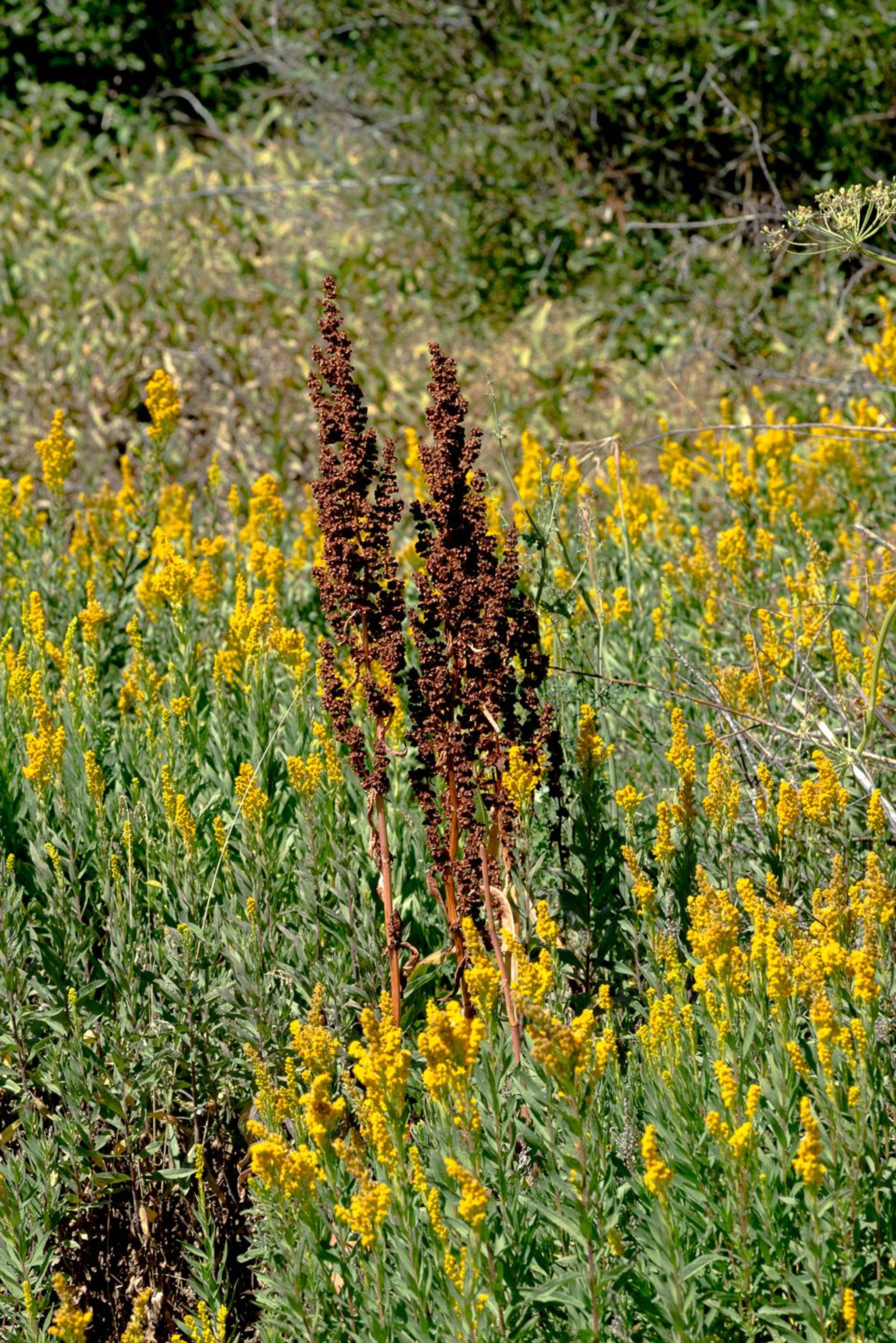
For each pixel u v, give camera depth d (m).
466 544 4.31
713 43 16.86
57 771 5.04
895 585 6.21
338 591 4.37
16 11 21.53
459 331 16.94
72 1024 4.64
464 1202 3.12
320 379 4.46
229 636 6.36
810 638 6.06
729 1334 3.45
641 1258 3.51
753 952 3.64
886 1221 3.46
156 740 5.76
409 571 8.02
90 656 6.60
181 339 15.63
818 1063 3.62
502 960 4.23
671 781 5.81
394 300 17.23
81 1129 4.47
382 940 4.77
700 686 6.14
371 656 4.42
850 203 4.73
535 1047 3.23
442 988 4.93
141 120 21.39
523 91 18.05
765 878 4.84
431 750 4.40
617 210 17.92
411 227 18.02
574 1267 3.46
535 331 16.55
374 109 19.81
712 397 14.88
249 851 4.78
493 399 5.07
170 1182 4.61
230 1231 4.66
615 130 17.98
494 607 4.30
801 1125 3.55
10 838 5.43
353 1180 3.62
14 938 4.69
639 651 6.84
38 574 8.16
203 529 9.77
